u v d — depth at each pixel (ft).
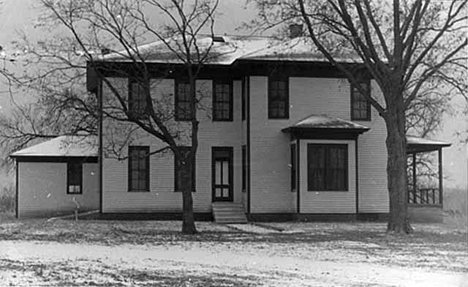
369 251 69.51
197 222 117.19
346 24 96.99
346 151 116.26
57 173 134.31
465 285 45.91
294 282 46.83
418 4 90.27
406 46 93.61
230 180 120.88
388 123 94.32
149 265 56.49
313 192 115.24
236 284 45.44
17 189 133.18
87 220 119.03
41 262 57.82
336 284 46.03
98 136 123.34
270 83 119.24
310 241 80.59
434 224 118.62
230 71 121.80
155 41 126.72
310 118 118.93
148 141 118.93
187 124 119.96
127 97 117.19
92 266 55.21
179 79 120.37
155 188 119.44
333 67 119.44
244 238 84.79
